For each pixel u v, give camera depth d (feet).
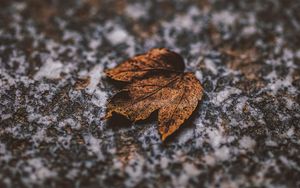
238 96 1.14
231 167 1.03
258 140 1.07
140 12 1.34
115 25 1.30
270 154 1.05
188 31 1.29
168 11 1.34
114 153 1.05
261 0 1.36
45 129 1.07
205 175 1.03
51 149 1.05
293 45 1.26
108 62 1.21
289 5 1.35
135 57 1.17
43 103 1.11
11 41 1.25
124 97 1.08
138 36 1.28
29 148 1.05
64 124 1.08
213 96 1.13
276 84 1.17
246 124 1.09
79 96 1.13
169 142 1.06
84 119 1.09
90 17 1.32
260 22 1.31
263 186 1.01
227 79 1.17
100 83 1.15
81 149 1.05
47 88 1.14
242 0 1.36
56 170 1.02
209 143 1.06
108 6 1.35
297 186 1.01
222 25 1.31
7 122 1.08
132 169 1.03
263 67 1.20
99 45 1.25
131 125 1.08
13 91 1.13
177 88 1.10
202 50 1.24
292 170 1.03
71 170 1.02
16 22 1.29
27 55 1.21
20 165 1.02
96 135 1.07
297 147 1.06
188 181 1.02
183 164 1.04
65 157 1.04
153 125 1.08
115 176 1.02
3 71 1.17
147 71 1.13
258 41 1.27
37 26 1.29
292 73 1.19
